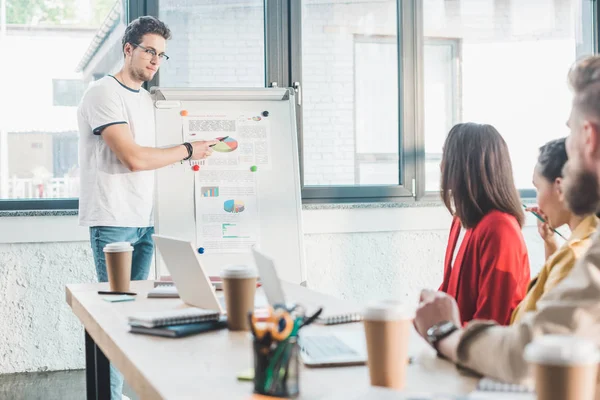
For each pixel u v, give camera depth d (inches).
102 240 121.7
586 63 41.3
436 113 172.9
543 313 38.8
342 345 51.9
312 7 165.3
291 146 134.6
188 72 160.4
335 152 167.6
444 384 42.0
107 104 119.7
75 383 143.9
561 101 179.3
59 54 156.6
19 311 150.5
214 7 161.2
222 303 75.0
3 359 150.0
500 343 41.1
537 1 177.5
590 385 31.4
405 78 169.9
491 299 72.7
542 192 69.4
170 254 72.7
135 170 119.9
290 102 136.4
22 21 154.6
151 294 81.0
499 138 77.1
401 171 170.6
